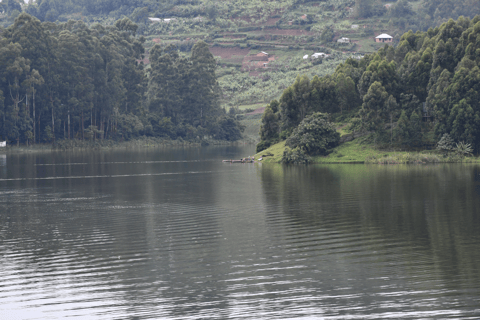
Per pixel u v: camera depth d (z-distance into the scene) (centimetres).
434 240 3428
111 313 2278
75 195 6119
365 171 8538
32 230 3994
